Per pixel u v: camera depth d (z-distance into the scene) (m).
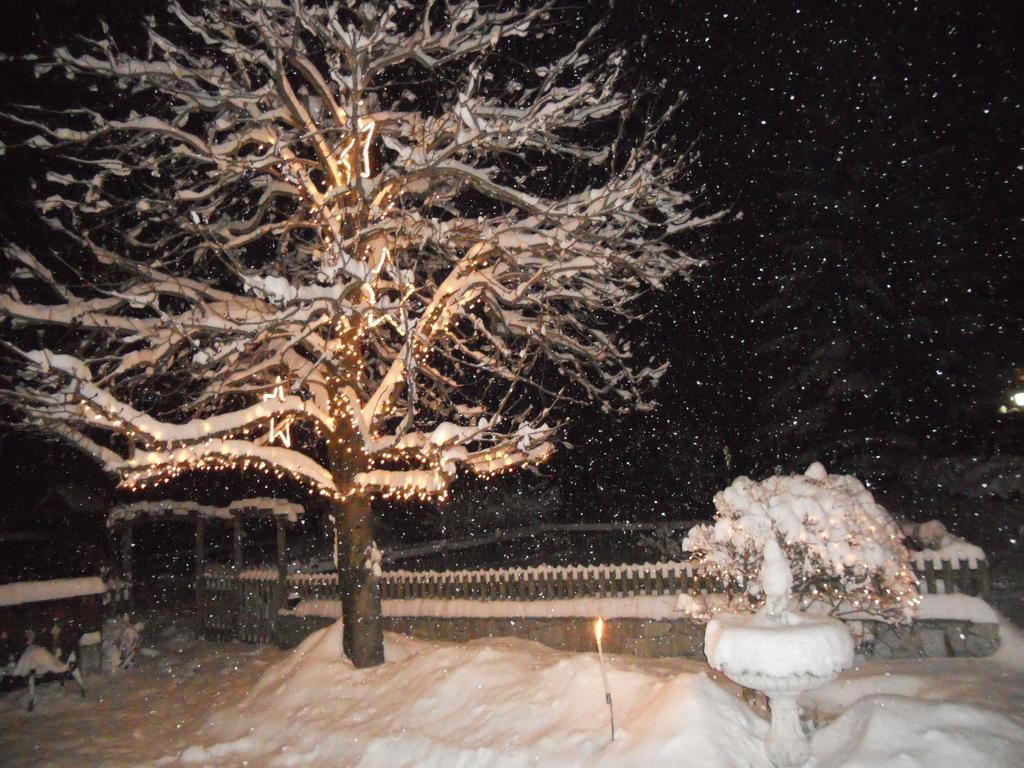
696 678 6.77
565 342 10.80
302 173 9.59
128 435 8.18
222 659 14.17
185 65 10.01
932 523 11.38
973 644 9.51
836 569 7.78
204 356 8.06
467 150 9.80
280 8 9.24
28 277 9.45
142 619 18.97
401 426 8.82
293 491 25.97
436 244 9.99
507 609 12.36
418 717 8.11
